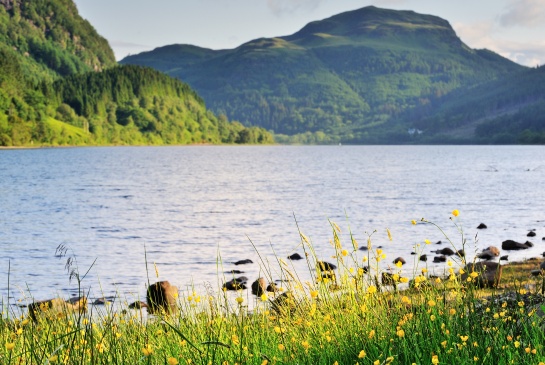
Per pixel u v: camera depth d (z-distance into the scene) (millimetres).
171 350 6219
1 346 6762
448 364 5160
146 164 130500
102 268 24750
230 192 64562
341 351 5715
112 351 6168
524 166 118438
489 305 7410
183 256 27766
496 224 38000
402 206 49781
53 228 38281
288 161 151375
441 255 23984
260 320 7395
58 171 103438
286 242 31672
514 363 4984
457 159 157375
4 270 24297
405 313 6508
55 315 8141
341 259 7406
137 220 42062
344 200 55156
